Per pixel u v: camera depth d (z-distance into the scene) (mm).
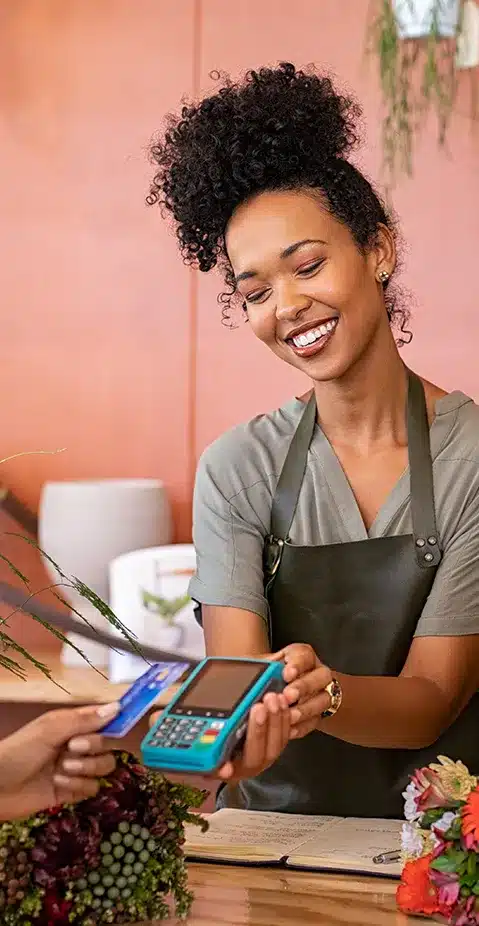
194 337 3588
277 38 3484
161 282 3604
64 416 3680
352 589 1791
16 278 3707
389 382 1805
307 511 1821
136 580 3137
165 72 3578
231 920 1274
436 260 3398
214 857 1493
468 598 1739
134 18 3594
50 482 3562
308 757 1796
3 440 3721
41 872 1223
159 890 1288
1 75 3686
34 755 1162
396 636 1778
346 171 1712
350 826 1662
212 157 1721
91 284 3654
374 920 1271
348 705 1582
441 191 3379
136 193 3609
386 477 1809
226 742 1146
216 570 1822
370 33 2816
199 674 1259
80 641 3254
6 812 1185
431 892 1276
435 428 1813
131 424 3635
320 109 1732
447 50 3158
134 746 1313
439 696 1683
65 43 3645
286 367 3527
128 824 1263
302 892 1371
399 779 1781
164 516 3375
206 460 1893
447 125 3359
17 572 1308
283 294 1670
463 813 1259
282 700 1210
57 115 3658
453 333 3400
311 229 1661
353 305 1683
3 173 3703
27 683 3049
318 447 1840
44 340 3689
